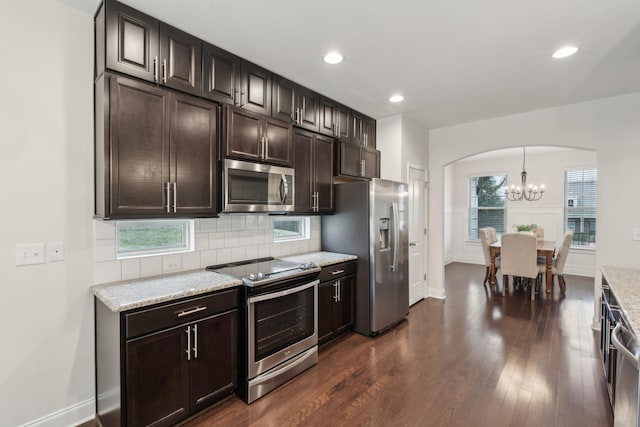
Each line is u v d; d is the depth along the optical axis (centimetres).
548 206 686
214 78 237
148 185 199
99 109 192
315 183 328
